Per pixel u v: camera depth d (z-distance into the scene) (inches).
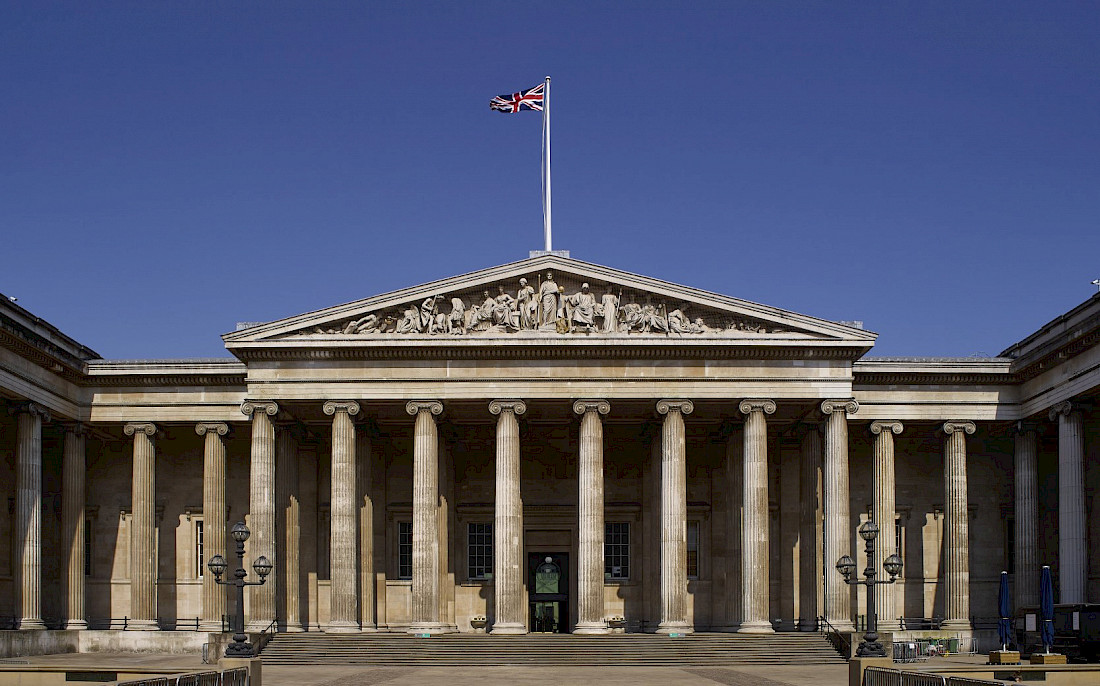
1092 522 3120.1
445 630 3043.8
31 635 2898.6
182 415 3255.4
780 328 2982.3
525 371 2982.3
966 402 3243.1
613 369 2982.3
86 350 3260.3
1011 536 3425.2
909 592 3403.1
